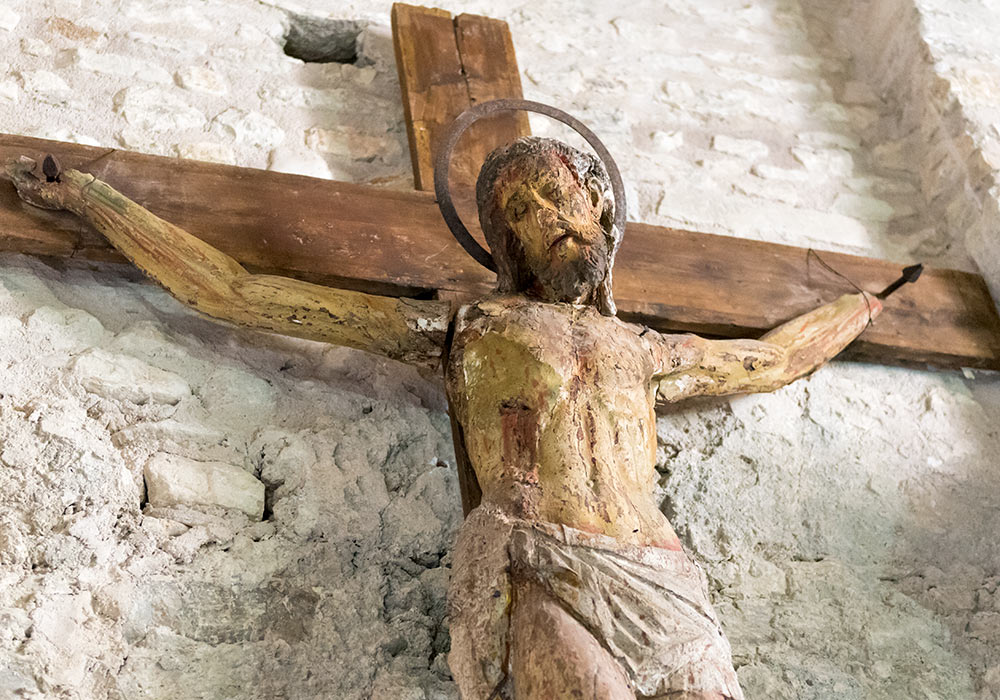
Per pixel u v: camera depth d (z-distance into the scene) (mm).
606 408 2420
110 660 2215
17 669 2104
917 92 4062
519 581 2109
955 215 3770
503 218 2660
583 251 2547
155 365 2695
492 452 2369
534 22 4109
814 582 2893
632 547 2168
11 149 2781
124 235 2592
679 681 2023
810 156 3957
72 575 2271
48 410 2465
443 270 2977
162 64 3439
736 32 4371
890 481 3145
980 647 2836
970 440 3277
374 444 2771
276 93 3521
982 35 4176
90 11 3488
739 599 2828
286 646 2381
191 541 2424
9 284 2686
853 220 3805
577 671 1922
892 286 3246
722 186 3768
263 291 2566
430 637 2537
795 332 3041
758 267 3293
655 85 4031
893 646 2811
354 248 2938
